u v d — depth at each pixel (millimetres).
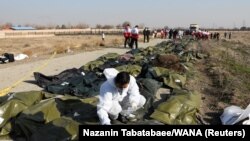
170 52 21781
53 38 61062
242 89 12859
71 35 77562
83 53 26297
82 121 7809
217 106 10289
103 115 7090
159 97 10938
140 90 9797
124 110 7781
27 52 26828
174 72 14234
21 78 14477
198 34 55094
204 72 16766
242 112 8258
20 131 7645
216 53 27094
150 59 17156
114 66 15023
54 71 16734
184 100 9234
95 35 77562
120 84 6992
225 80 14320
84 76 11703
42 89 12234
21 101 8359
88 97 10109
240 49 37156
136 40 29203
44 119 7680
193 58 20750
